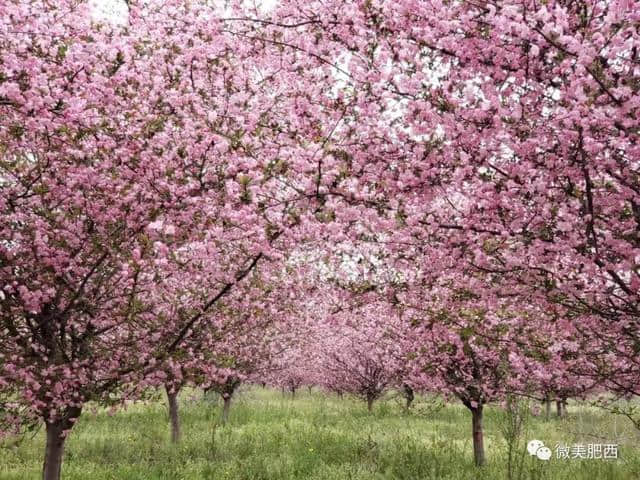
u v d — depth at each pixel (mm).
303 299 9766
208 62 5590
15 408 5969
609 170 3680
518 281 4523
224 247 6516
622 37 3303
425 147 4230
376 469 9219
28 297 5594
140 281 6391
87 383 5918
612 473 8219
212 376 7320
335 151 4504
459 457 9883
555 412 18391
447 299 5875
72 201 5805
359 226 4902
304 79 5156
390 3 3881
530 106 3990
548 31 3299
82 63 4758
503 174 4039
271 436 12609
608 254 4004
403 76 3943
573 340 4980
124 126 5441
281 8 4852
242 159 4609
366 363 18844
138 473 8812
